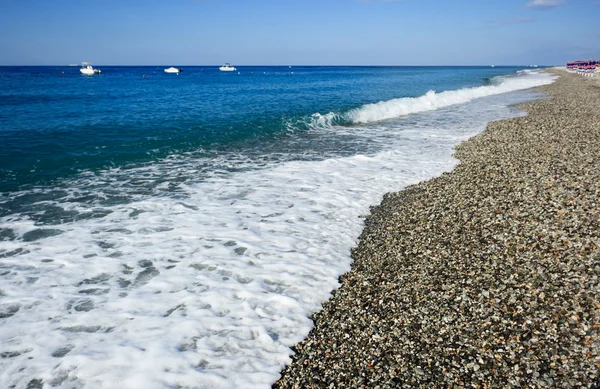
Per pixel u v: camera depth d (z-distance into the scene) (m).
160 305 6.09
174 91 45.66
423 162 14.59
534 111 25.67
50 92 41.62
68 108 26.88
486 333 5.15
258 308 6.09
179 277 6.90
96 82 65.81
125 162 14.10
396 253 7.74
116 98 35.34
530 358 4.65
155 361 4.92
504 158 13.82
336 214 9.88
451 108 31.11
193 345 5.25
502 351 4.81
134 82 68.00
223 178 12.57
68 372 4.70
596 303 5.45
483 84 62.38
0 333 5.31
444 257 7.32
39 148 15.03
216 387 4.55
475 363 4.67
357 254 7.91
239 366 4.90
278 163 14.51
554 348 4.76
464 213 9.27
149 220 9.23
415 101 31.48
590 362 4.50
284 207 10.26
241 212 9.88
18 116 22.30
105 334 5.39
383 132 20.98
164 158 14.88
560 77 65.56
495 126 20.45
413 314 5.71
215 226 9.02
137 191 11.16
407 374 4.61
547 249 7.08
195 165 14.04
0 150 14.44
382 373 4.66
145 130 19.12
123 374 4.70
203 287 6.61
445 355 4.84
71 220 9.09
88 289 6.45
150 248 7.91
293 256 7.75
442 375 4.54
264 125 21.52
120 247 7.91
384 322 5.62
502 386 4.31
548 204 9.09
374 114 26.30
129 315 5.82
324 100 35.28
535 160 13.05
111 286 6.55
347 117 24.69
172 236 8.46
